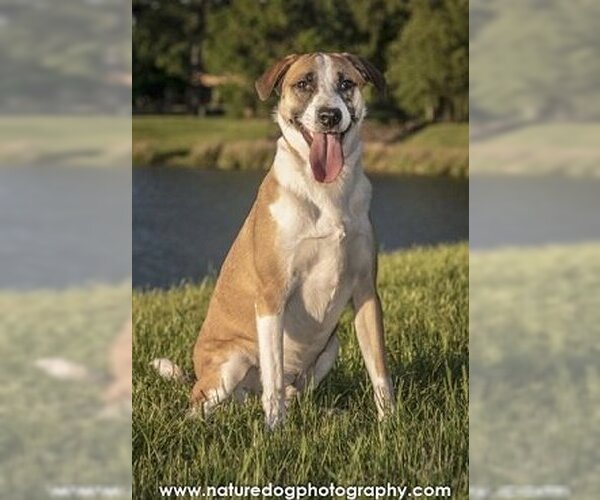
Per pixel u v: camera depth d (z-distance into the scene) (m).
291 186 4.05
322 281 4.14
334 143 4.02
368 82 4.14
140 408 4.36
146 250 7.16
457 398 4.49
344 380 4.77
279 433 4.04
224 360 4.38
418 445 4.01
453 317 5.58
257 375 4.48
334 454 4.03
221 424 4.20
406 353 4.99
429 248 7.40
